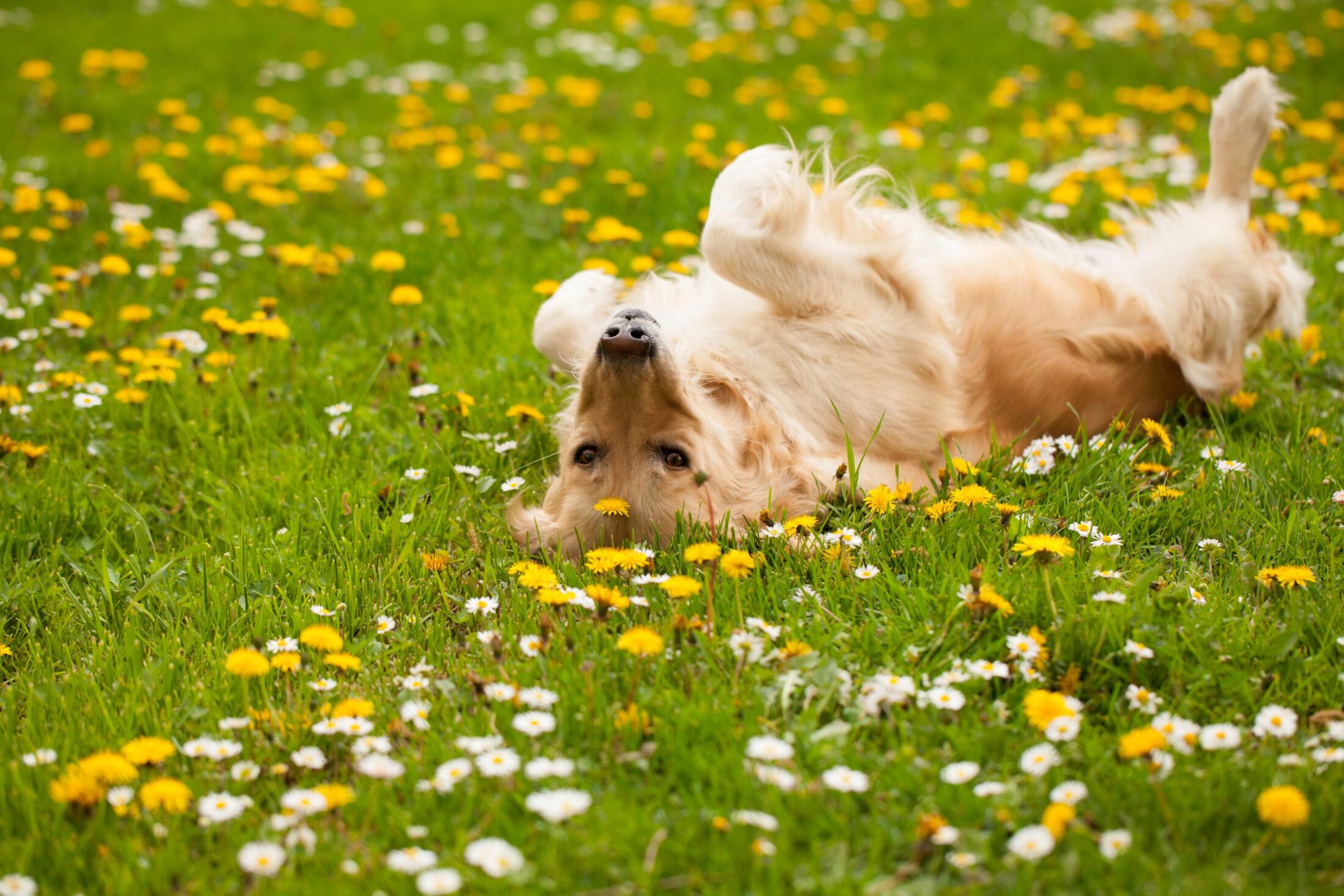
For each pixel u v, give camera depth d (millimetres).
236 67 10641
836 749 2629
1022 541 3316
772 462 3812
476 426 4688
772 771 2480
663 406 3594
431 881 2215
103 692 3078
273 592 3594
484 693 2828
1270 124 4938
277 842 2428
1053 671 2910
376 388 5148
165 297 5980
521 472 4359
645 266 5531
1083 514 3674
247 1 13180
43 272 6098
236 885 2336
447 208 7055
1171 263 4676
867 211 4488
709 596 3012
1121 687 2869
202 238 6320
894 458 4078
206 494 4332
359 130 8891
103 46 11328
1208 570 3457
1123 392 4453
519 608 3320
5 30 11945
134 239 6023
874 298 4215
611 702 2857
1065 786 2418
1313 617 3051
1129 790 2467
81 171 7633
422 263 6270
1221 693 2818
